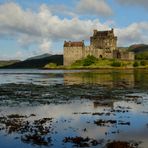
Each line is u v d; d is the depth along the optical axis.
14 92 67.81
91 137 26.64
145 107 43.78
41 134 27.75
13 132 28.56
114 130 29.23
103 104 47.06
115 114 37.97
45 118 35.25
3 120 34.19
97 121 33.38
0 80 119.12
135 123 32.44
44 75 161.75
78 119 34.78
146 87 79.19
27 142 25.22
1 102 49.84
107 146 23.72
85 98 55.41
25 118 35.50
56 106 44.97
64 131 28.91
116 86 83.38
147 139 25.83
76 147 23.66
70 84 92.31
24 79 126.12
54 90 72.44
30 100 52.50
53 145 24.31
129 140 25.55
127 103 48.22
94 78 123.94
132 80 108.44
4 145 24.48
